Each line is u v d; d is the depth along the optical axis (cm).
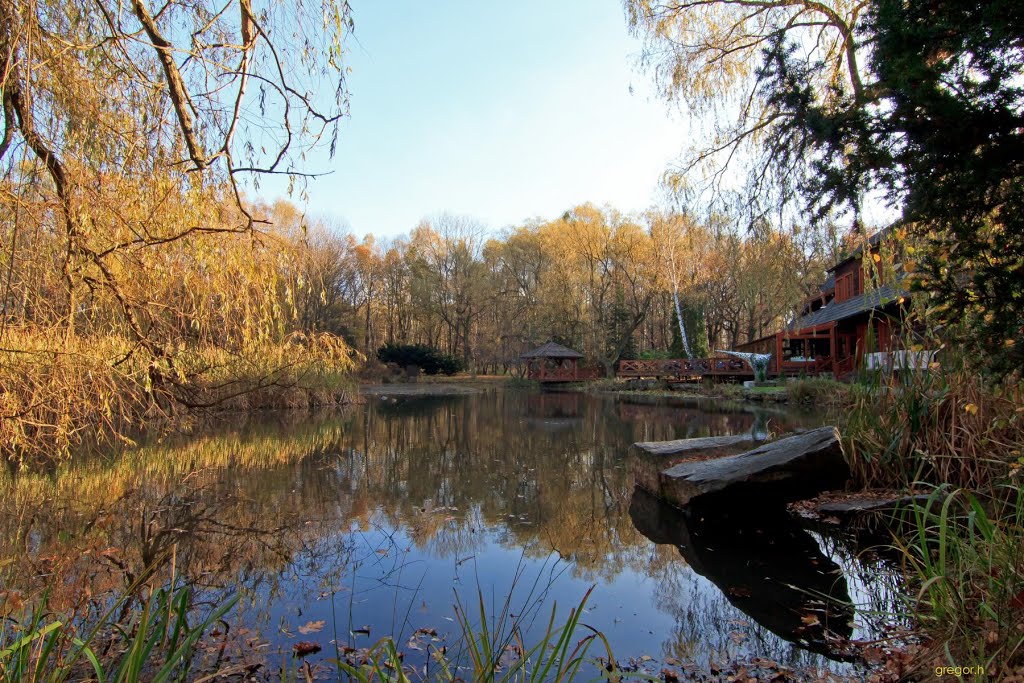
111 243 448
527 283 3994
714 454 680
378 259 4200
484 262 4144
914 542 425
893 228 360
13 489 618
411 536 525
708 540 510
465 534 532
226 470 796
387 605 374
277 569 437
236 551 474
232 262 521
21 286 430
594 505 639
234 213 530
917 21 256
